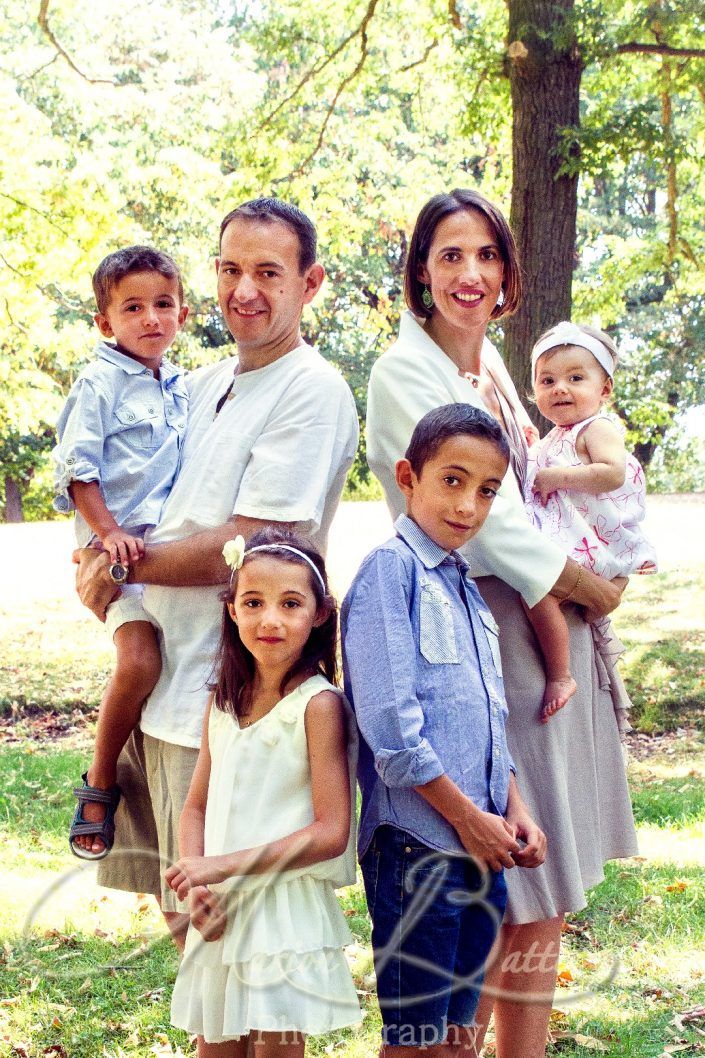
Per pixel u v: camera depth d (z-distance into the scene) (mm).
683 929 4406
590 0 8781
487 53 9273
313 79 13305
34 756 7168
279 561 2496
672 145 9227
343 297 28328
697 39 10055
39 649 10422
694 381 27453
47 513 32000
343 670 2572
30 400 15258
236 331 2846
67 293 19312
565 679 2777
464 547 2762
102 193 12125
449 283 2848
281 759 2492
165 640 2811
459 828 2400
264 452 2736
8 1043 3355
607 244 13781
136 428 3029
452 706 2465
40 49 17938
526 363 8445
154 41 23578
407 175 16438
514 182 8703
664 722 8570
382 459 2932
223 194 15023
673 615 11359
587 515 3107
